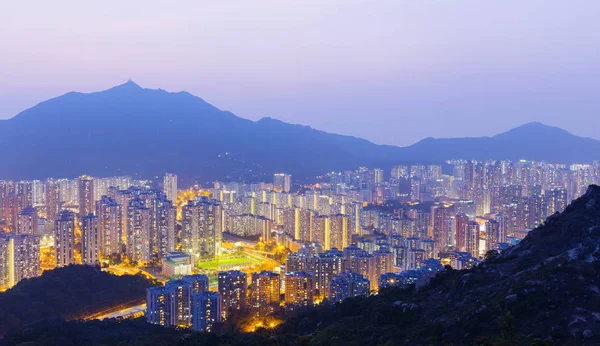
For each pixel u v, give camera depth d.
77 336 122.62
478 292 85.00
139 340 116.69
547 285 74.50
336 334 86.12
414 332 77.44
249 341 97.38
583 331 63.78
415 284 114.25
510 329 65.31
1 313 158.38
